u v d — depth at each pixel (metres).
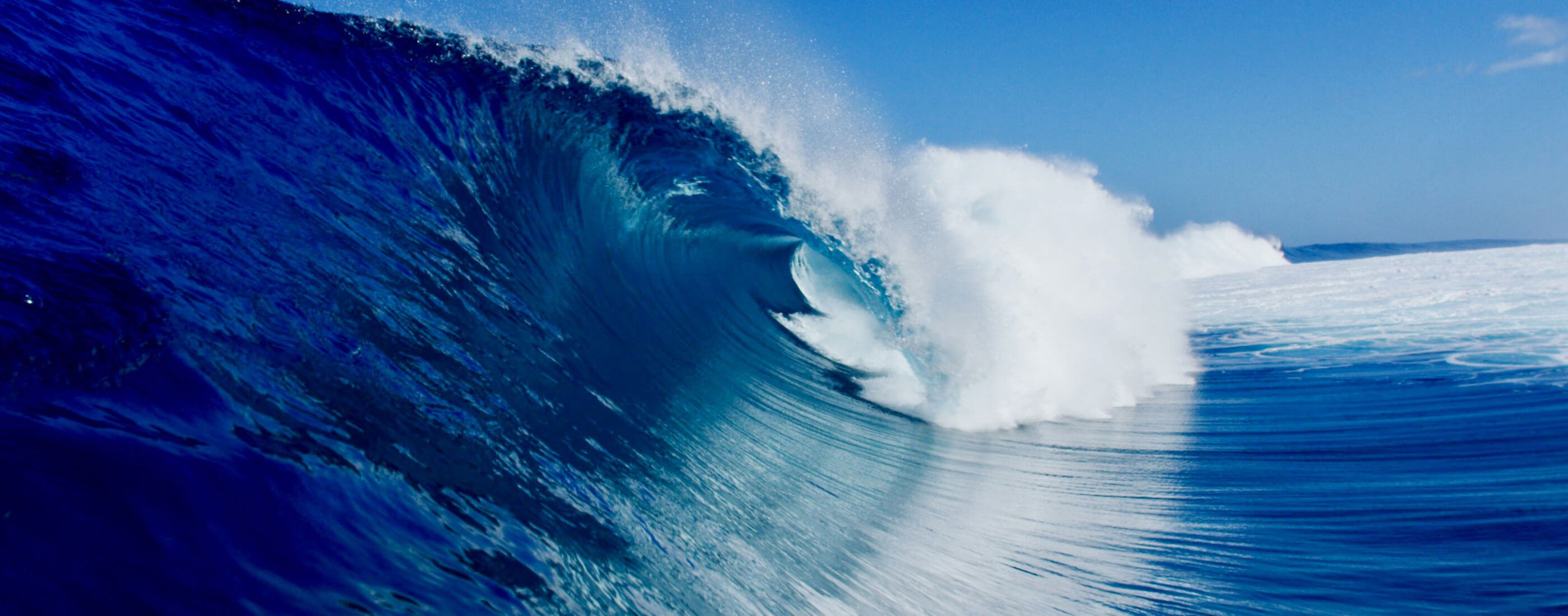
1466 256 30.83
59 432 1.88
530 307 5.24
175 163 3.91
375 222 4.60
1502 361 9.69
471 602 2.08
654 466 4.13
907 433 6.71
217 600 1.65
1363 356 10.77
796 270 11.66
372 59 6.25
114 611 1.51
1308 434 7.09
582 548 2.79
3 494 1.64
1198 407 8.18
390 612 1.86
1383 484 5.68
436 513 2.43
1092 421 7.54
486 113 6.68
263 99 5.21
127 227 3.05
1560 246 32.00
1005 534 4.80
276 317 3.03
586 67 7.66
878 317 8.72
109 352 2.25
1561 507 5.02
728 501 4.17
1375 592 4.02
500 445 3.23
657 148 8.43
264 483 2.07
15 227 2.70
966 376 7.79
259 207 3.91
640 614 2.61
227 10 5.95
